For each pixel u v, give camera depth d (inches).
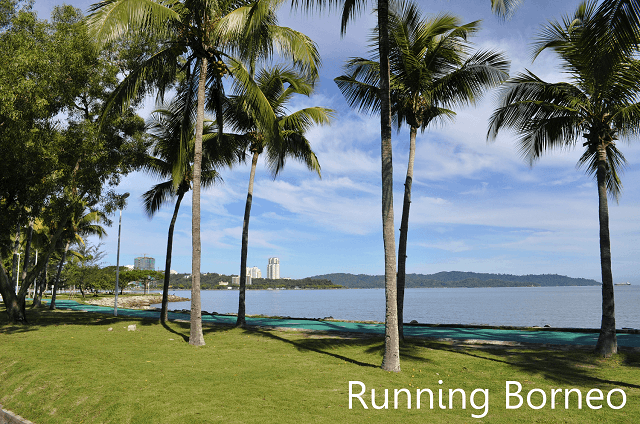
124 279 3230.8
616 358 416.2
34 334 608.4
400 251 548.1
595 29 266.8
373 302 4013.3
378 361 415.8
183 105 646.5
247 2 545.6
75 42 616.1
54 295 1223.5
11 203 689.6
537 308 2726.4
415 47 536.1
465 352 461.4
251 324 771.4
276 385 321.7
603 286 444.1
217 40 524.1
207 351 471.5
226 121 711.7
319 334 618.8
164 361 414.3
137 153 737.6
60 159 652.7
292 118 695.7
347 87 581.3
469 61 521.3
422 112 548.1
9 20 584.4
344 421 245.0
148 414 262.5
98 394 309.6
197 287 528.1
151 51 683.4
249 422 242.2
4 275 749.9
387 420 247.1
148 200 842.2
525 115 510.0
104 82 667.4
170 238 796.0
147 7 446.0
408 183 557.9
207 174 816.3
